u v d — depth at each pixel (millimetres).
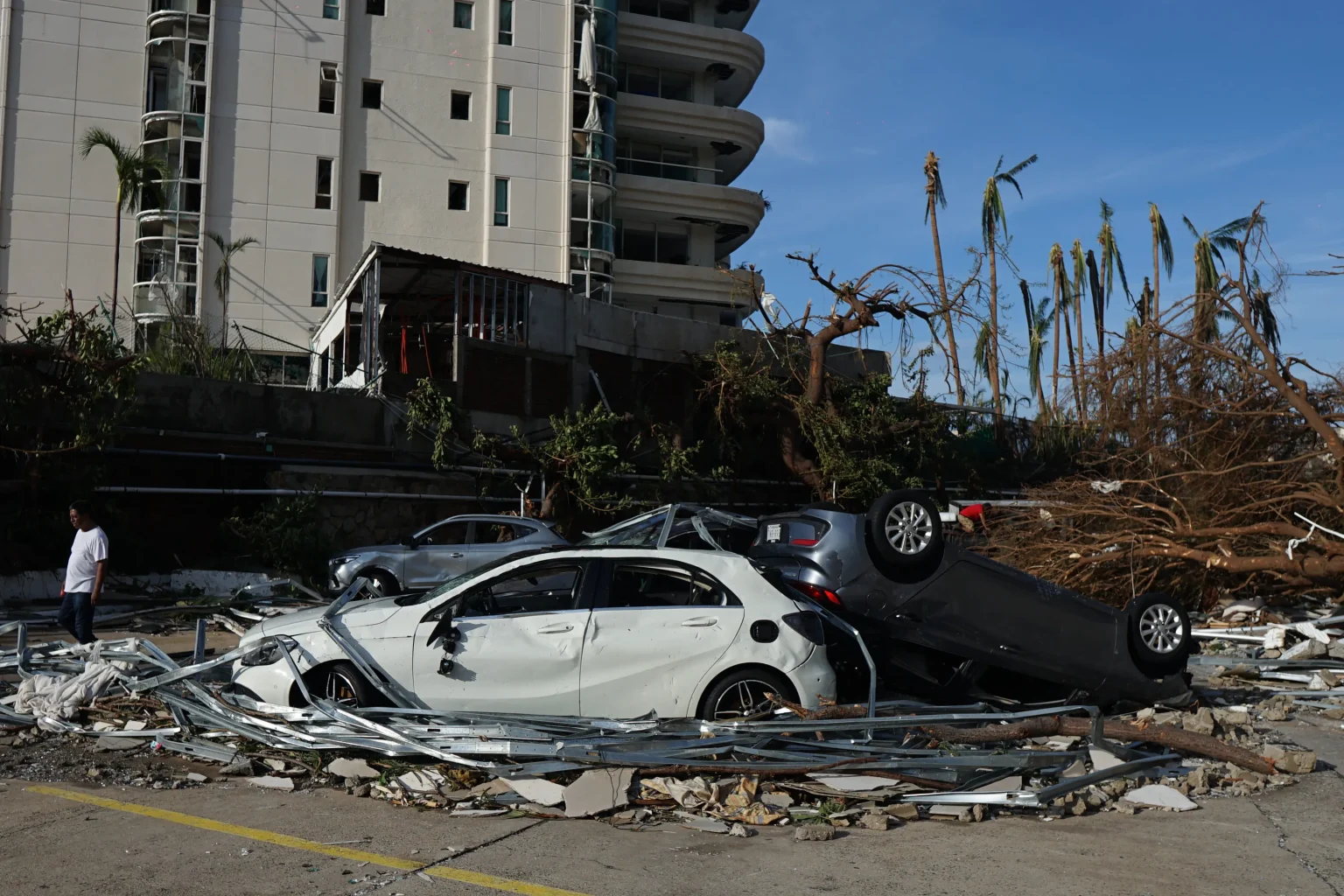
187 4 38312
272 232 38750
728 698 7410
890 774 6559
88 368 17594
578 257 42688
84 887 4887
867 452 26562
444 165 41500
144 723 7992
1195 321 17219
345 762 6883
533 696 7332
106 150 37719
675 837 5758
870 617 9070
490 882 5004
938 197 40875
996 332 25594
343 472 21406
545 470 22406
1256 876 5250
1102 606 9547
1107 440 17719
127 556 18547
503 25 42656
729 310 47062
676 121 47125
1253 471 16094
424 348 25484
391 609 7676
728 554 7867
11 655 9734
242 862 5250
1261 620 14570
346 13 40250
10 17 37031
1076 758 6984
